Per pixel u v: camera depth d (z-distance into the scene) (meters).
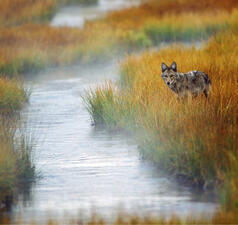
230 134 30.50
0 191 29.44
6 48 85.31
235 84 39.81
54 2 155.12
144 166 33.56
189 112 34.97
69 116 50.16
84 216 25.59
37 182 31.67
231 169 27.39
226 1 118.38
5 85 55.97
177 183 30.03
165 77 39.38
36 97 60.38
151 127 35.34
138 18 117.44
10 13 133.12
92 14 141.00
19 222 25.33
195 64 48.56
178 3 127.75
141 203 27.03
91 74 74.44
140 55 68.88
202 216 24.14
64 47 88.62
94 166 34.09
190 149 30.42
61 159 36.09
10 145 33.16
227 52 56.94
